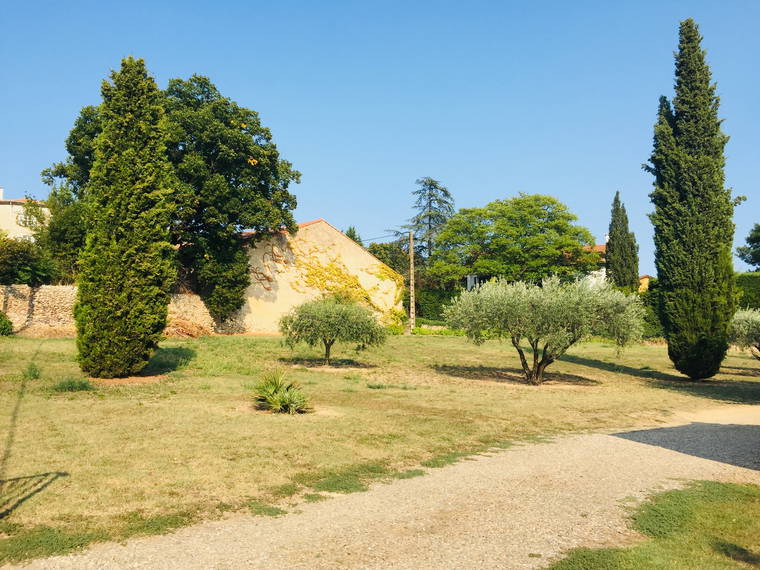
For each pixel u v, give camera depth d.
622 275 57.88
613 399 17.83
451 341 38.03
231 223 34.38
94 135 33.66
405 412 13.74
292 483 7.48
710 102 25.62
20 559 4.80
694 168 25.06
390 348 32.28
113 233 17.69
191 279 36.56
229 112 35.00
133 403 13.23
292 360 25.02
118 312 17.30
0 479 7.06
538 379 21.38
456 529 5.88
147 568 4.70
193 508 6.34
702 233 24.77
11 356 19.16
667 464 9.16
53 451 8.46
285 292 40.09
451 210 66.06
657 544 5.61
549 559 5.11
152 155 18.84
